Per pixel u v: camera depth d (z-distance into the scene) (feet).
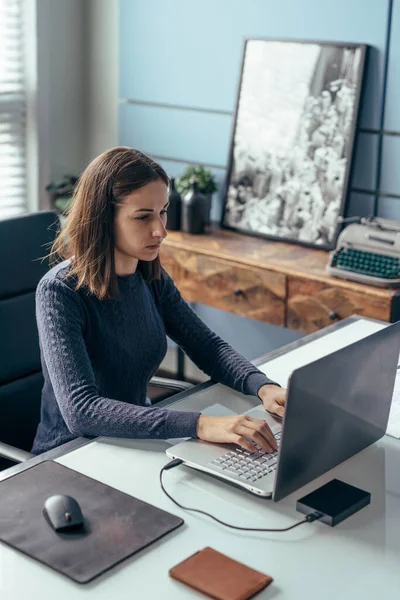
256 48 11.68
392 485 5.39
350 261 10.19
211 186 12.14
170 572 4.40
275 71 11.51
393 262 9.96
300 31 11.35
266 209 11.81
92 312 6.22
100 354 6.31
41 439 6.51
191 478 5.36
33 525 4.79
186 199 11.90
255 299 10.93
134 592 4.29
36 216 7.25
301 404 4.86
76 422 5.77
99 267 6.05
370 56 10.79
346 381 5.24
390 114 10.79
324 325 10.35
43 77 13.26
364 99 10.96
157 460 5.56
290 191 11.53
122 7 13.04
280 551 4.66
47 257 7.32
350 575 4.48
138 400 6.64
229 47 12.10
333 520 4.90
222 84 12.30
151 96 13.10
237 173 12.08
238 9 11.87
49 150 13.71
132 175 5.90
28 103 13.37
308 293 10.39
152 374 6.78
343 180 11.02
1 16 12.79
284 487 5.02
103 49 13.55
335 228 11.12
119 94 13.46
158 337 6.70
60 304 6.02
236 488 5.27
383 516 5.05
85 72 13.87
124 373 6.45
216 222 12.67
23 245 7.16
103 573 4.42
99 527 4.79
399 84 10.64
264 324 12.49
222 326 12.99
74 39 13.64
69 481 5.24
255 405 6.36
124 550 4.58
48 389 6.46
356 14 10.80
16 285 7.13
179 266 11.62
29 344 7.23
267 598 4.27
